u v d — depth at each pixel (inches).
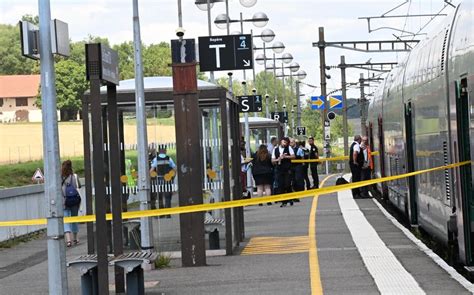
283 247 1691.7
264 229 2112.5
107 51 1076.5
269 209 2805.1
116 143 1143.0
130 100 1590.8
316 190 1456.7
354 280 1214.9
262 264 1446.9
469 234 1203.2
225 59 2204.7
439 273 1241.4
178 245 1603.1
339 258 1469.0
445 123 1360.7
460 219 1222.3
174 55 1470.2
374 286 1150.3
